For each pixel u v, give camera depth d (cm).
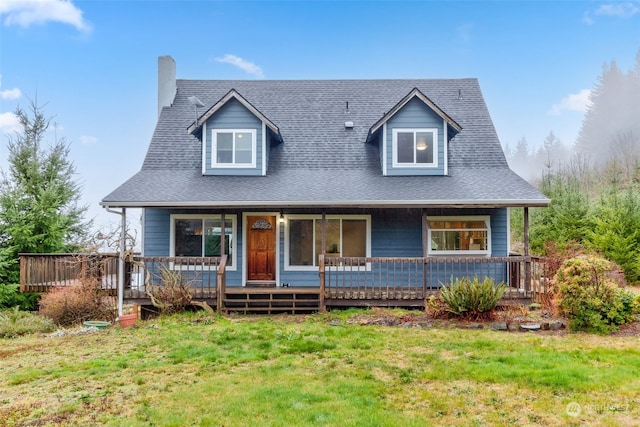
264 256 1274
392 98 1523
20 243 1429
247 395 522
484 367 611
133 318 1032
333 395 519
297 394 522
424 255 1109
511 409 479
